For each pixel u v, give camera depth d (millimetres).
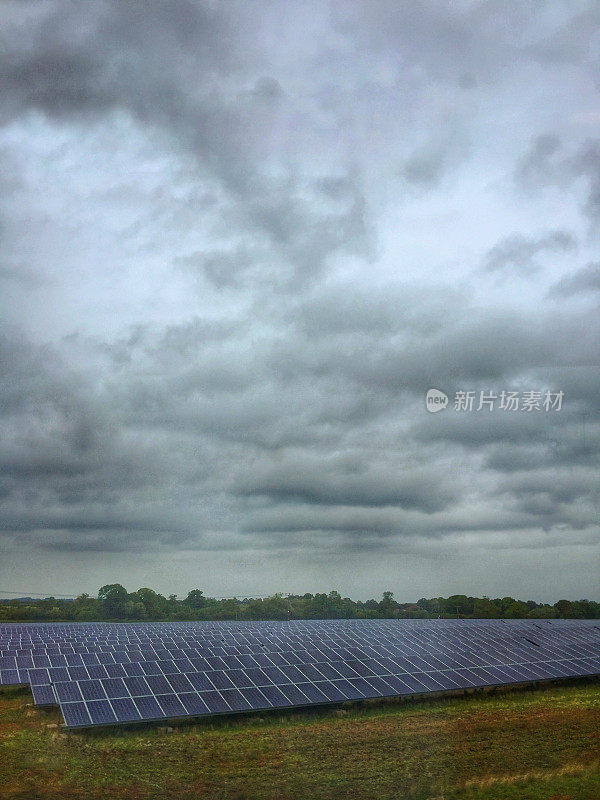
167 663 40062
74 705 32281
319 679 38438
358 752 28172
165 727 32031
